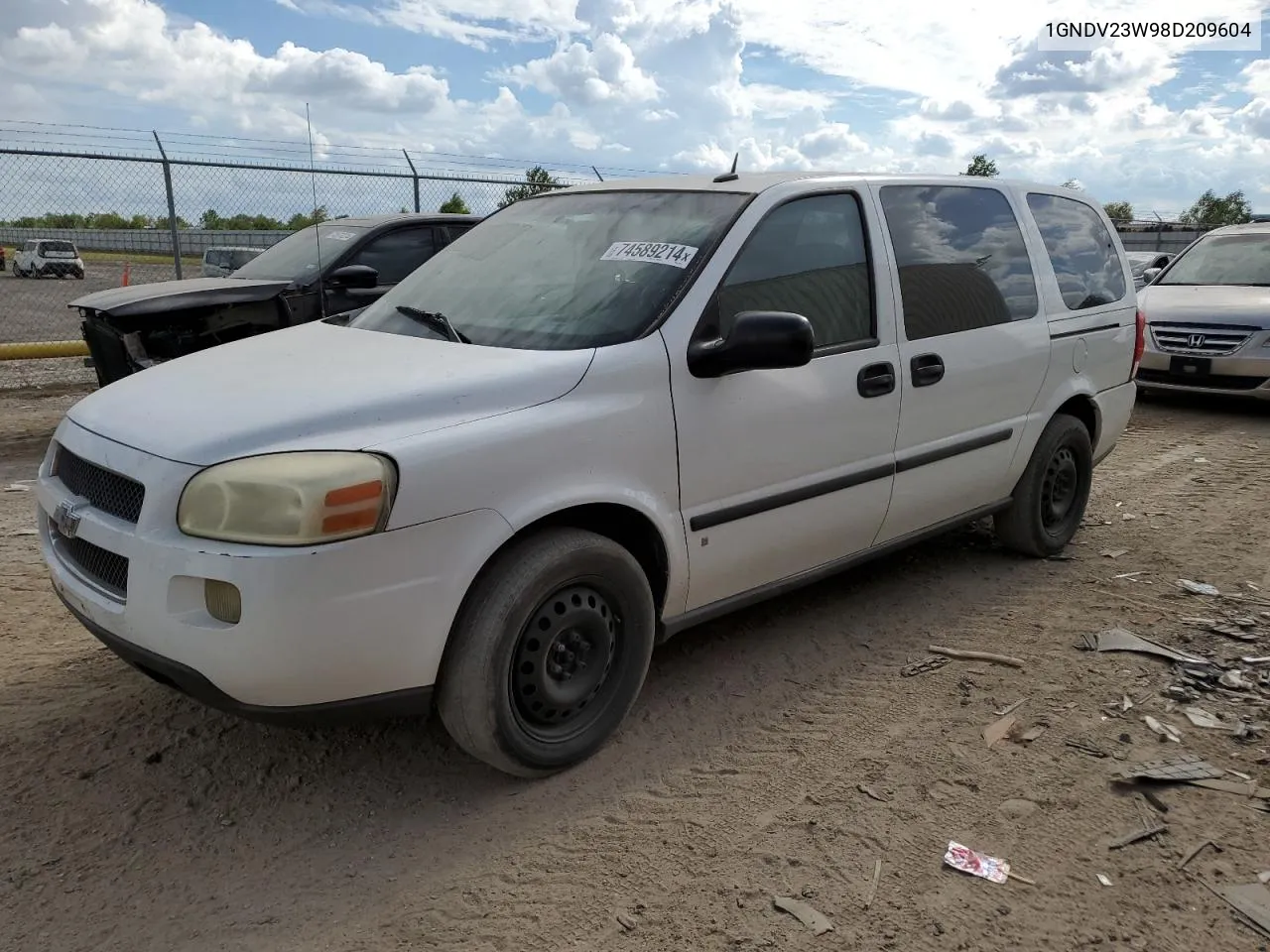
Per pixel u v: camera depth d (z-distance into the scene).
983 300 4.57
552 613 3.05
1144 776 3.18
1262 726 3.53
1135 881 2.71
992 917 2.56
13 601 4.48
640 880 2.69
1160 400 10.74
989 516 5.12
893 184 4.29
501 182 12.74
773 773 3.22
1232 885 2.70
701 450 3.38
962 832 2.91
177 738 3.36
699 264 3.47
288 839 2.86
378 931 2.50
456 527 2.77
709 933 2.49
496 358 3.14
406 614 2.71
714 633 4.30
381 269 8.02
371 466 2.63
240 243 12.48
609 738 3.39
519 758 3.04
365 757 3.29
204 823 2.92
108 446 2.88
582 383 3.10
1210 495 6.70
